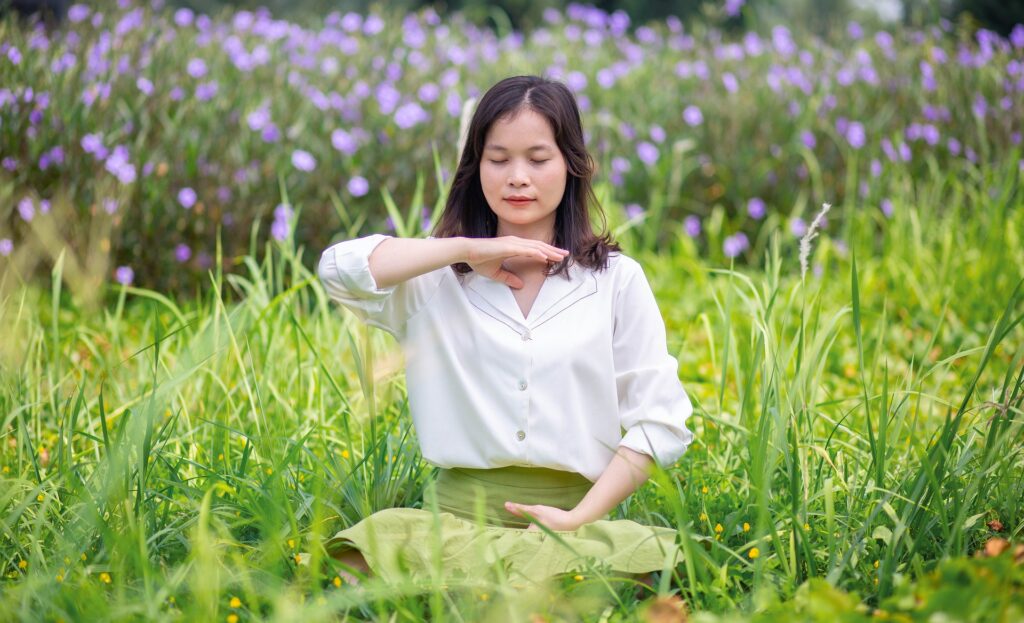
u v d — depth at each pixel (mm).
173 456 2518
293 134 4805
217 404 3025
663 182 5504
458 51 5938
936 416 3221
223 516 2254
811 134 5398
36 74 4414
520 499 2129
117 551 1977
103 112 4480
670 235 5547
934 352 3928
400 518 2037
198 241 4590
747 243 5270
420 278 2166
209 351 2764
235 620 1812
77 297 4062
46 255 4297
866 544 2131
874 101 5785
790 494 2283
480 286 2162
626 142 5598
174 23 5680
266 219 4672
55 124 4355
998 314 4004
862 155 5477
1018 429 2125
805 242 2219
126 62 4836
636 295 2186
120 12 5219
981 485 2219
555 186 2121
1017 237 4555
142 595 1920
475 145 2170
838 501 2402
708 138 5684
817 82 5910
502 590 1804
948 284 4324
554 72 6152
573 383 2100
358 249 2051
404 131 5027
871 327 4188
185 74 5133
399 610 1786
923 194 4977
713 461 2684
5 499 2125
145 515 2166
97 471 2256
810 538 2229
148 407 2242
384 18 6223
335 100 5094
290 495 2361
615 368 2178
